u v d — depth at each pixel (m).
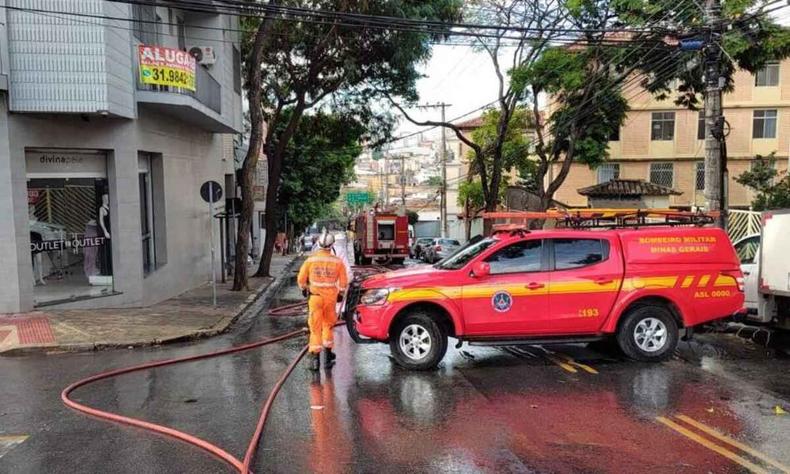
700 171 35.31
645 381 7.74
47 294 12.76
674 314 8.80
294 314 14.38
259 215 40.34
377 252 36.03
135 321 11.92
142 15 15.47
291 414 6.50
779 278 9.45
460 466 5.13
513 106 23.98
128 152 13.50
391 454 5.39
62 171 12.86
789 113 34.34
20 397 7.27
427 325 8.28
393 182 108.44
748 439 5.72
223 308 14.24
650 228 9.07
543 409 6.63
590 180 36.00
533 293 8.44
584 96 21.86
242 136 32.66
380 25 15.88
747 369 8.38
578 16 18.97
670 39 13.45
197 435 5.92
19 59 11.60
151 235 15.80
